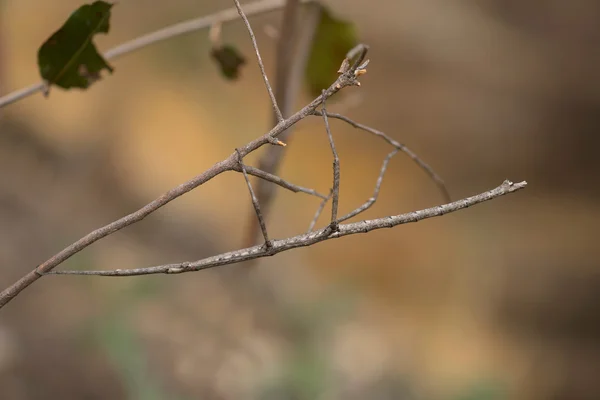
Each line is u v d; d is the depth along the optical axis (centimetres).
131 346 470
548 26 1506
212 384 505
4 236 558
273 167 349
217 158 860
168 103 871
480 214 1066
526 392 747
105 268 583
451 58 1302
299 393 537
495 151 1204
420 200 1030
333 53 363
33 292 507
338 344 635
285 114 345
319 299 697
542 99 1336
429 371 679
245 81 987
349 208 934
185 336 540
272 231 793
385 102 1185
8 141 680
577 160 1269
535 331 859
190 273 649
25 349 441
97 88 814
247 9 348
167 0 966
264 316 625
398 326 764
